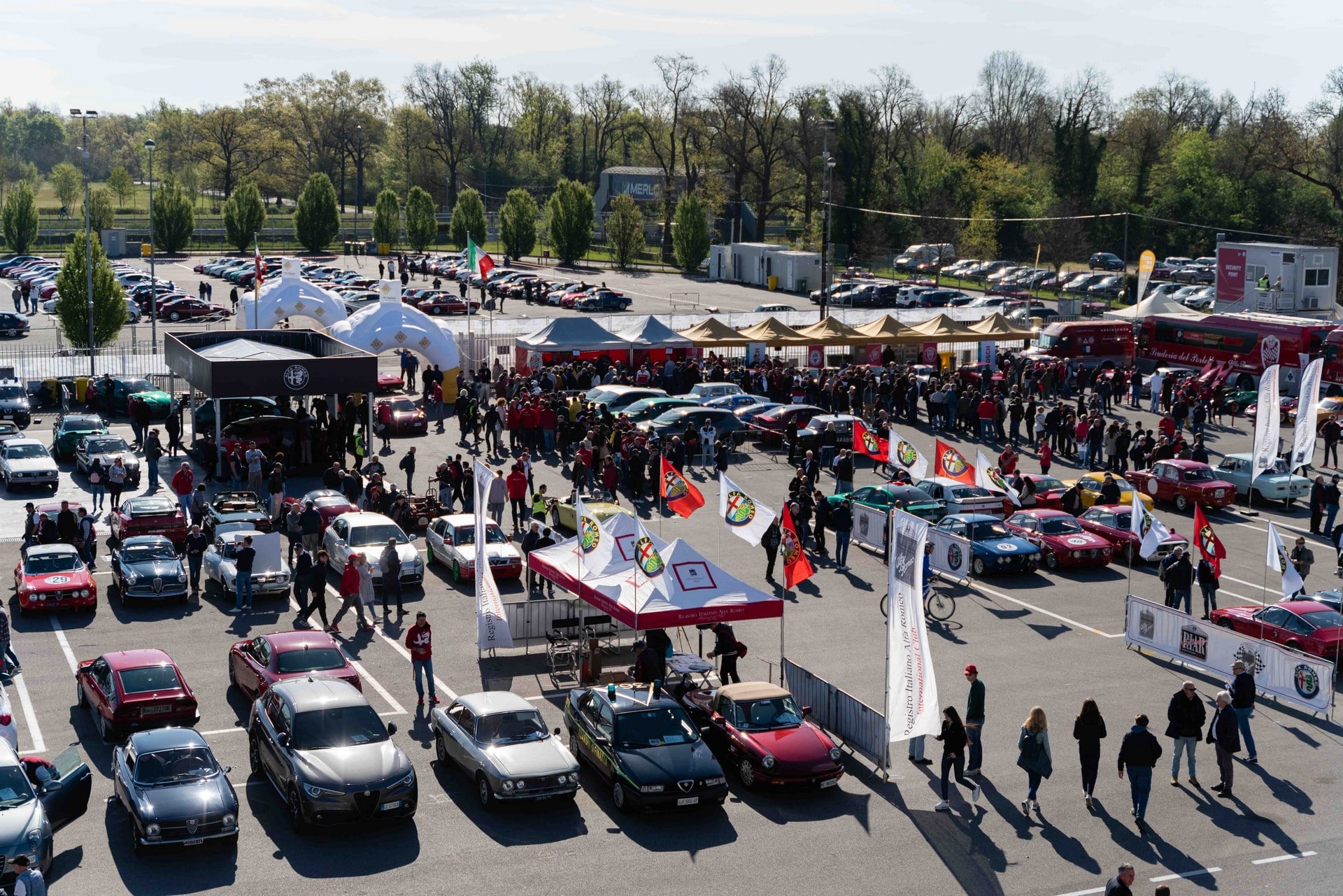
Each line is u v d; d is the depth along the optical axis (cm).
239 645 2447
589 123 19588
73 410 5294
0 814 1688
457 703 2100
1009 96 17512
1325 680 2378
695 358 5906
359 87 18188
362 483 3869
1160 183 13112
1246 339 6219
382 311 5369
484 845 1830
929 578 2977
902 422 5212
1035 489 3894
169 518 3388
